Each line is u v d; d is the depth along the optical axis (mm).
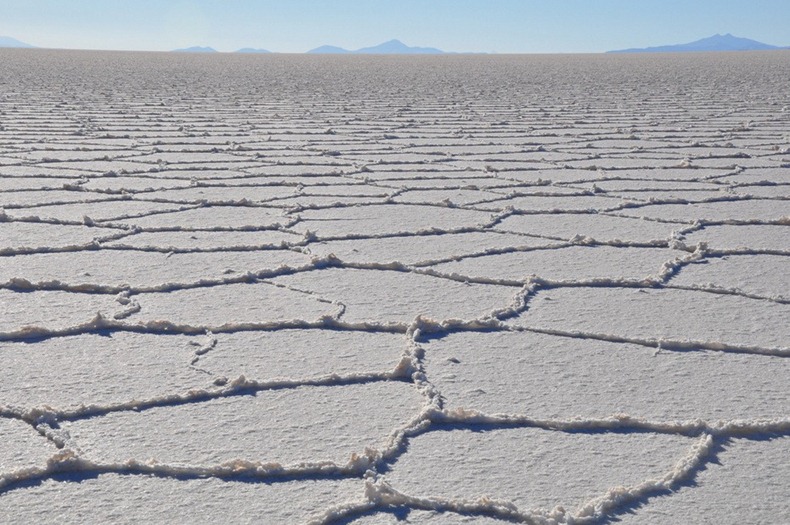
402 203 5027
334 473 1871
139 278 3346
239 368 2438
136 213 4629
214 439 2014
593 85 18797
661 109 12172
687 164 6500
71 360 2484
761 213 4723
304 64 34844
